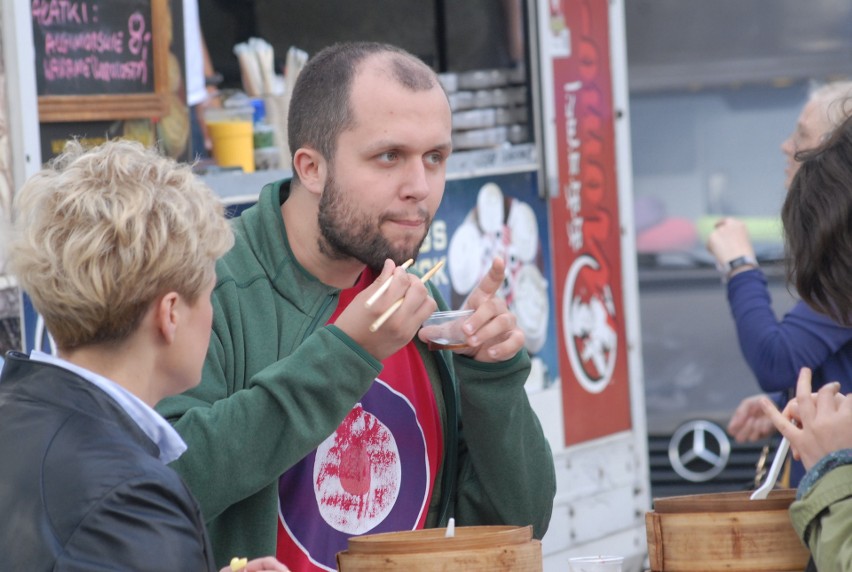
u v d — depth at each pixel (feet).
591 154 46.55
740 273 37.50
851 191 20.99
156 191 17.53
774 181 69.87
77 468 16.14
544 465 23.50
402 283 20.34
